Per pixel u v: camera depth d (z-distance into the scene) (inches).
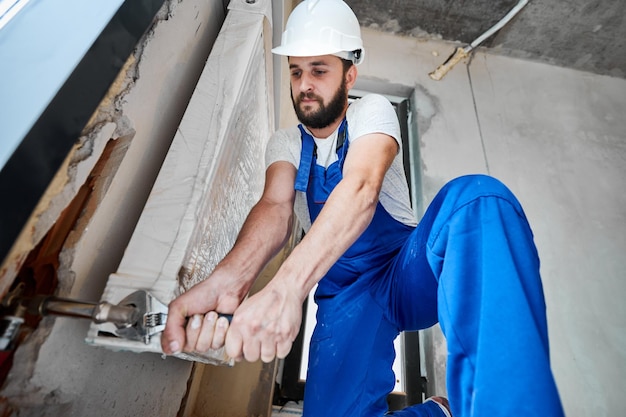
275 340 17.6
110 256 21.0
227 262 24.6
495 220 18.0
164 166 22.3
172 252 19.4
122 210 21.8
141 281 17.9
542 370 13.7
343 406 28.2
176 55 28.0
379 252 33.6
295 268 19.4
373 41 96.6
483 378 14.6
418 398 61.4
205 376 52.5
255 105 39.8
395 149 28.7
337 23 35.2
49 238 16.5
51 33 13.6
